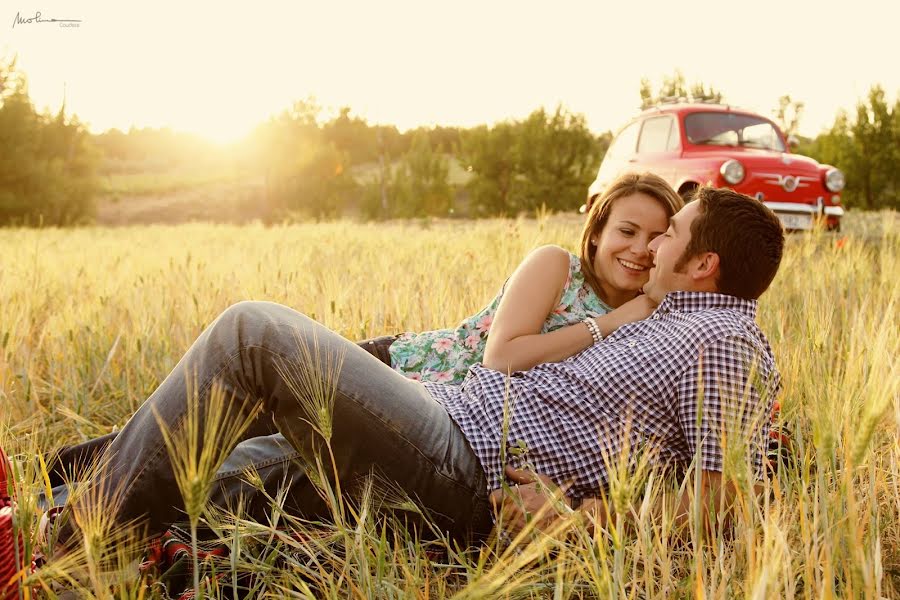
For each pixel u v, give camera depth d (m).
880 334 1.34
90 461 2.11
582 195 30.47
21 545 1.36
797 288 3.95
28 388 2.97
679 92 23.22
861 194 26.80
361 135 69.25
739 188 8.02
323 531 1.83
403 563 1.56
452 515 1.90
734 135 9.28
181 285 4.69
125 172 77.75
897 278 3.63
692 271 1.96
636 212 2.28
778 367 2.67
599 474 1.87
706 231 1.91
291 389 1.70
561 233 5.63
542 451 1.88
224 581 1.74
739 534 1.49
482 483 1.90
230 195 55.53
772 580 1.12
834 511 1.48
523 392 1.96
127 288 4.65
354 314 3.60
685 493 1.76
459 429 1.96
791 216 8.05
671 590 1.50
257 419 2.03
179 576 1.73
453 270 4.85
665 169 8.99
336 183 40.97
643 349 1.88
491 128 31.56
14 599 1.29
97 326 3.75
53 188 32.28
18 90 31.95
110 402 3.20
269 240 10.20
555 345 2.14
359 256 6.92
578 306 2.33
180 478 1.17
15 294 4.21
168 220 48.78
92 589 1.48
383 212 35.47
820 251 5.02
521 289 2.26
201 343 1.75
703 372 1.78
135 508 1.67
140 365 3.40
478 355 2.53
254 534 1.66
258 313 1.76
